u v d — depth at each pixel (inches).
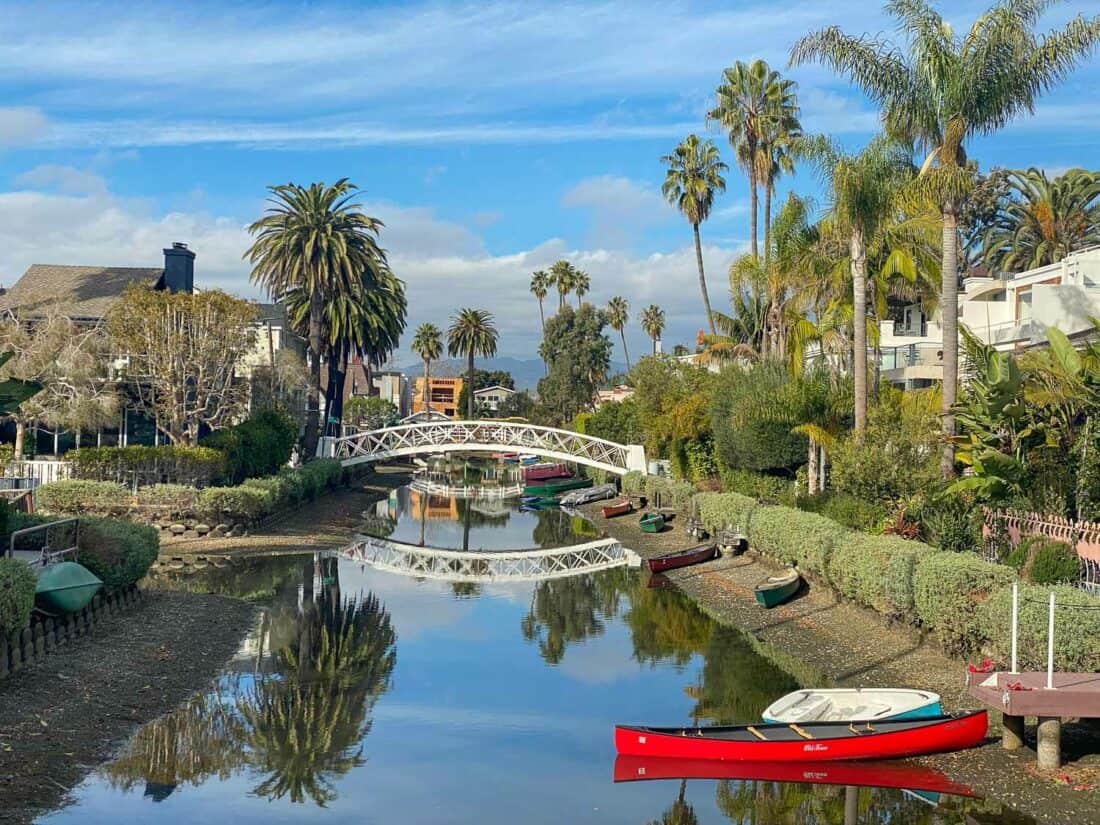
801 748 602.9
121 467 1592.0
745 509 1412.4
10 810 507.2
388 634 1007.6
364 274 2397.9
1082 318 1256.2
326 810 542.3
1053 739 565.3
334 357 2573.8
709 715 729.0
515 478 3727.9
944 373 1039.6
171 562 1396.4
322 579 1343.5
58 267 2202.3
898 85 1074.7
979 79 1045.8
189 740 645.9
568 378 4434.1
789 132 2191.2
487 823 529.7
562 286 5206.7
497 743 666.2
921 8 1069.1
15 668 700.0
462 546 1781.5
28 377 1550.2
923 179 1030.4
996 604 679.7
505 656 918.4
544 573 1467.8
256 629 1002.1
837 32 1079.6
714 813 544.4
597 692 791.1
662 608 1174.3
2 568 678.5
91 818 509.7
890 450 1090.1
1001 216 2632.9
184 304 1711.4
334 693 776.9
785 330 1638.8
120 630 890.1
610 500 2498.8
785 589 1097.4
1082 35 1024.9
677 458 2130.9
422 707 746.2
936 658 799.1
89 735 629.3
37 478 1577.3
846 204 1146.7
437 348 5885.8
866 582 897.5
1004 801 542.0
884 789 573.0
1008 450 908.6
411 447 2474.2
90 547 904.3
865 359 1177.4
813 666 867.4
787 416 1427.2
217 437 1753.2
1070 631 610.2
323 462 2278.5
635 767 618.8
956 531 932.0
